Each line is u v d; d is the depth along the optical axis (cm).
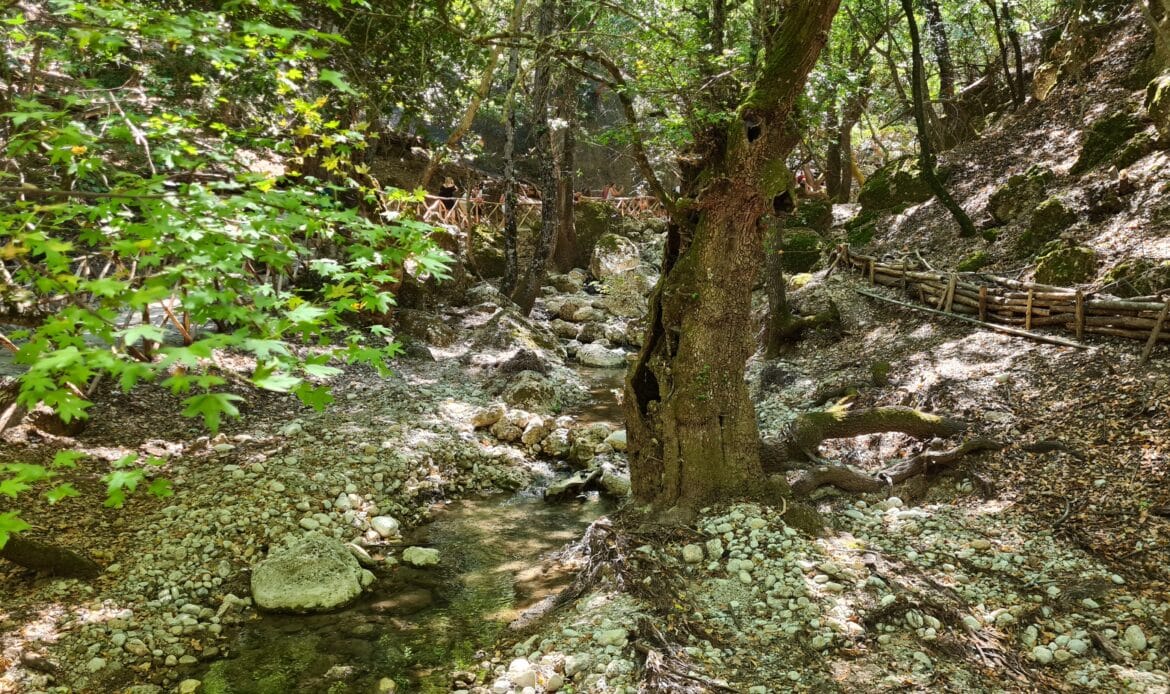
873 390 823
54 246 209
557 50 579
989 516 562
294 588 510
